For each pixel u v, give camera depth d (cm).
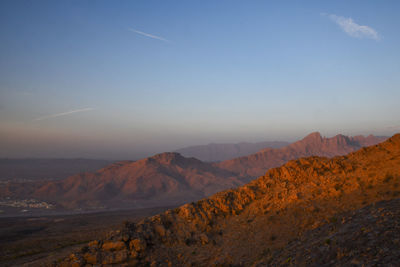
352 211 2020
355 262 1219
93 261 2169
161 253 2308
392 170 2422
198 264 2173
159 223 2603
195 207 2850
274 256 1845
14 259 4053
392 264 1064
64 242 5444
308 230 2073
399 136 3025
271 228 2373
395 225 1361
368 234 1392
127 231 2394
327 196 2477
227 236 2502
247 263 1984
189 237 2512
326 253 1447
